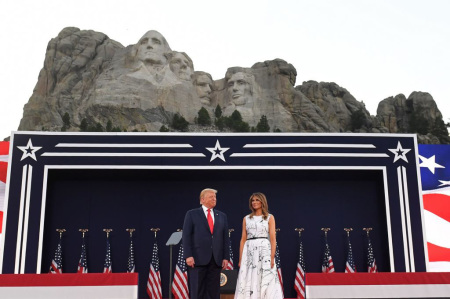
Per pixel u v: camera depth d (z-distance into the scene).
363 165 14.22
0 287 8.12
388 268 14.48
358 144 14.36
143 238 14.91
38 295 8.16
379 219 15.12
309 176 15.34
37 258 13.23
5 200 13.52
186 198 15.24
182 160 14.17
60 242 14.40
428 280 8.78
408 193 14.05
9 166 13.76
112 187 15.16
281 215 15.20
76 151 14.04
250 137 14.39
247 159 14.23
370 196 15.30
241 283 8.27
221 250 8.59
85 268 14.20
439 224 16.11
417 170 14.22
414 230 13.81
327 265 14.59
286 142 14.36
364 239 15.05
